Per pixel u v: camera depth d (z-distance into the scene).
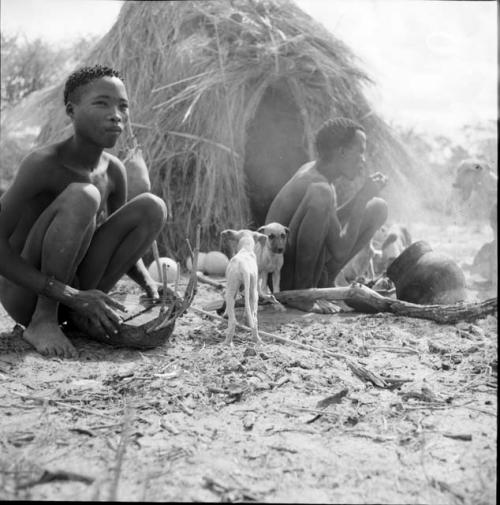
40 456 2.95
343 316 5.97
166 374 4.06
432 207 12.33
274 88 9.96
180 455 2.95
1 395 3.75
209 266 8.92
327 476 2.78
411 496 2.63
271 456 2.96
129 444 3.07
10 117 11.62
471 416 3.47
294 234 6.21
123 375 4.07
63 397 3.73
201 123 9.75
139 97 10.03
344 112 10.12
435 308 5.67
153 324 4.73
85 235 4.68
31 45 15.58
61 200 4.52
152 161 9.57
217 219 9.55
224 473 2.78
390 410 3.56
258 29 10.12
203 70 9.84
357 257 8.85
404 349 4.81
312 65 9.88
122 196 5.26
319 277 6.50
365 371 4.13
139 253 5.10
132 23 10.53
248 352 4.54
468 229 13.22
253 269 4.91
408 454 3.01
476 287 7.76
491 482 2.72
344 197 10.23
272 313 5.98
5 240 4.55
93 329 4.79
